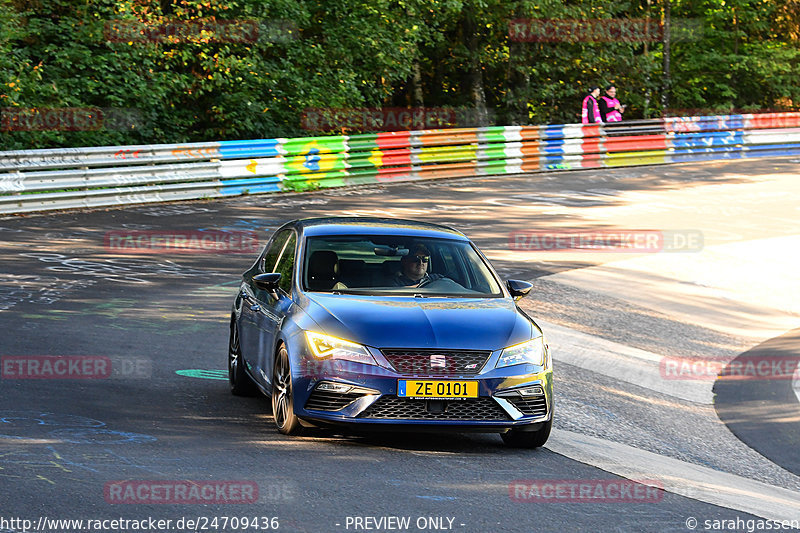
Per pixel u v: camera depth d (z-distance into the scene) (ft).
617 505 45.09
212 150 175.22
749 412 79.30
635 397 80.12
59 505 38.32
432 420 50.72
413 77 284.00
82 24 193.88
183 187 170.19
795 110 350.23
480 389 51.13
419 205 175.42
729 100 341.00
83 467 44.06
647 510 44.78
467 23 281.54
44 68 188.44
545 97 284.82
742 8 335.47
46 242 123.85
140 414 56.29
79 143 186.70
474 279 59.93
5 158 143.95
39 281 100.27
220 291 102.63
